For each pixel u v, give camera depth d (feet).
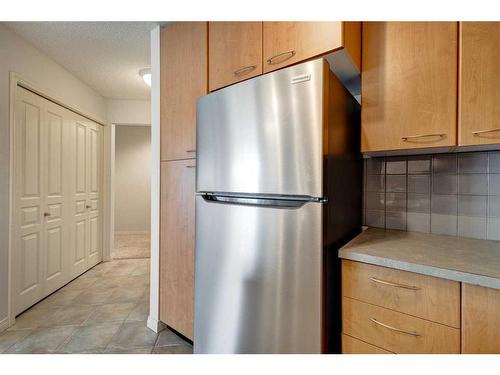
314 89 3.16
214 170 4.24
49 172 8.54
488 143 3.22
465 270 2.63
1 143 6.54
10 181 6.74
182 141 5.90
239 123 3.86
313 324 3.18
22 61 7.19
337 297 3.52
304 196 3.28
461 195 4.39
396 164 5.02
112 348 5.77
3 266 6.55
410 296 2.93
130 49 7.84
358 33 4.04
